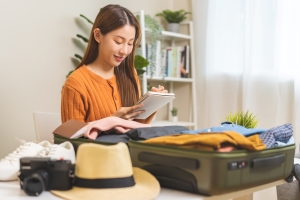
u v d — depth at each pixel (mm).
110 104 1555
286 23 2625
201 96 3248
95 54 1568
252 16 2777
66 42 2791
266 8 2721
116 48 1482
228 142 841
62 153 963
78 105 1458
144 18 2963
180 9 3516
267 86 2740
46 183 822
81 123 1096
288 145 993
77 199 781
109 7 1499
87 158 843
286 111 2670
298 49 2561
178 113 3529
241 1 2914
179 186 872
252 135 1000
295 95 2568
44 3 2641
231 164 813
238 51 2953
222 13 3031
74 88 1461
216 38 3080
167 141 883
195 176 830
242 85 2906
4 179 948
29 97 2592
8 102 2480
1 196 819
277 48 2670
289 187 1557
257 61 2779
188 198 828
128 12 1512
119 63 1544
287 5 2609
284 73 2658
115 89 1598
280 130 1024
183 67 3271
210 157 803
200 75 3246
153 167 908
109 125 1128
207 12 3170
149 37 3146
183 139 872
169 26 3303
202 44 3219
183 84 3488
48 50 2684
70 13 2805
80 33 2887
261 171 899
